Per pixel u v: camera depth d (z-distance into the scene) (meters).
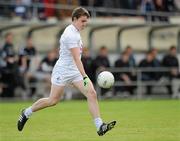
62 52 28.47
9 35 61.78
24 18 68.00
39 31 68.75
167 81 67.25
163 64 67.25
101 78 28.36
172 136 27.73
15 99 62.91
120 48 72.12
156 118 39.47
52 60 63.44
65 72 28.34
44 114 44.28
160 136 27.78
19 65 62.66
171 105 54.50
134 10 73.31
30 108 29.88
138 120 37.84
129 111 46.88
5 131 31.17
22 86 62.53
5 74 61.44
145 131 30.52
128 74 65.62
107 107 52.00
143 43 73.38
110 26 69.44
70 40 27.84
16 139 26.83
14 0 70.19
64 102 60.19
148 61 66.62
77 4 70.75
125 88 65.56
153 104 56.12
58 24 66.56
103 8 71.94
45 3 69.00
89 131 30.98
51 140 26.17
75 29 28.11
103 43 71.69
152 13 73.06
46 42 68.94
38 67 63.56
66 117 41.16
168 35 74.12
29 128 32.91
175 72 67.38
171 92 67.50
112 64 71.44
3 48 61.66
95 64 63.47
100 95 64.44
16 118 40.31
